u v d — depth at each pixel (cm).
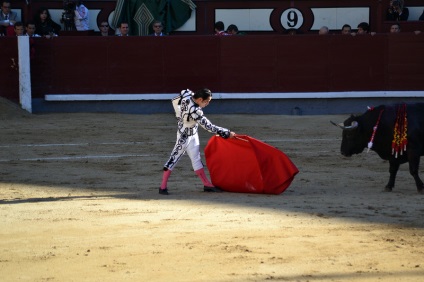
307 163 3331
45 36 5169
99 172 3102
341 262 1684
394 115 2544
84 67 5200
